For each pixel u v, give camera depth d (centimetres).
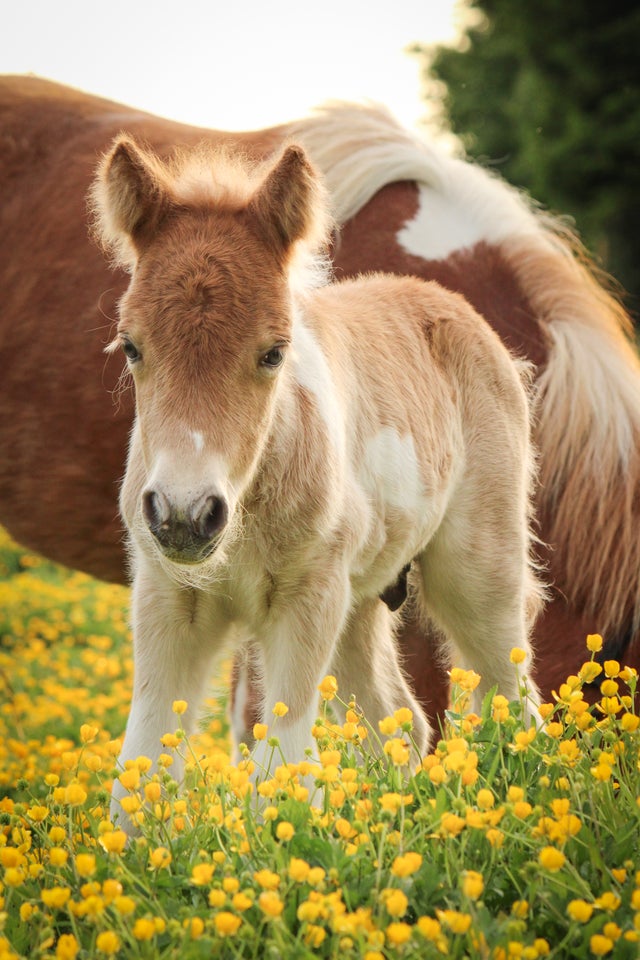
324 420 641
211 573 616
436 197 938
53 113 1034
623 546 833
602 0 3359
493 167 3644
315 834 530
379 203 927
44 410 952
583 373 863
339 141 932
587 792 545
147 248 584
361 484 703
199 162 673
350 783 530
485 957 424
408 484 731
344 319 739
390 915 459
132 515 631
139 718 630
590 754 588
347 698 787
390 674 802
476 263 909
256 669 823
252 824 520
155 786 532
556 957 456
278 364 569
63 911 511
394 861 461
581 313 892
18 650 1585
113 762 691
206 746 1102
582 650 845
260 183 608
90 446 932
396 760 528
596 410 855
